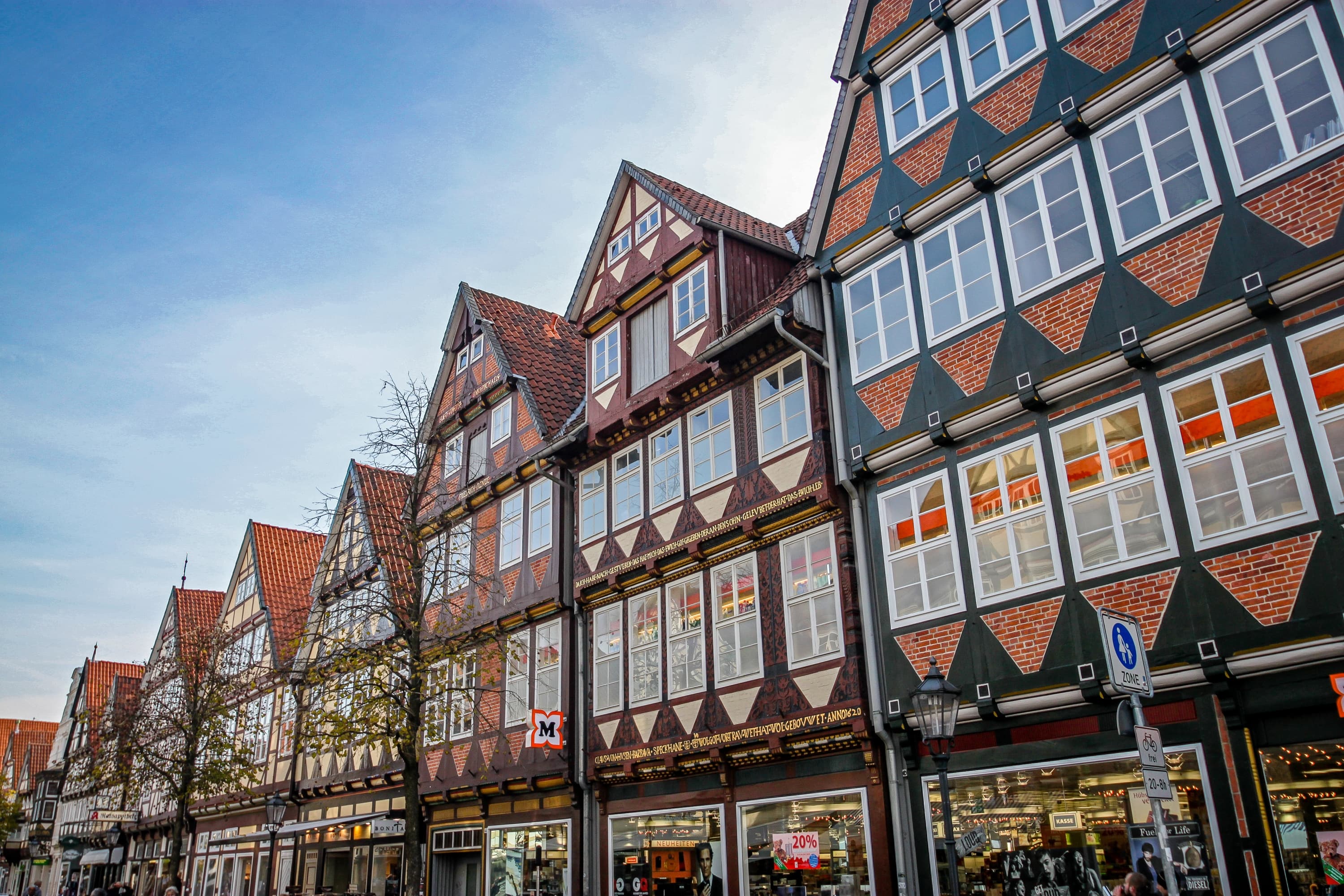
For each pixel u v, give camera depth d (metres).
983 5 14.43
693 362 17.88
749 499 16.59
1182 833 10.64
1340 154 10.45
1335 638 9.68
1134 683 8.63
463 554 24.48
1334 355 10.25
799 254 18.58
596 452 20.61
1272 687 10.20
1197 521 10.95
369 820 24.77
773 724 15.27
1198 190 11.55
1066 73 13.15
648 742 17.66
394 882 25.02
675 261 19.03
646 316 19.89
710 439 17.78
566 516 21.12
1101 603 11.59
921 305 14.42
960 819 12.86
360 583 24.75
